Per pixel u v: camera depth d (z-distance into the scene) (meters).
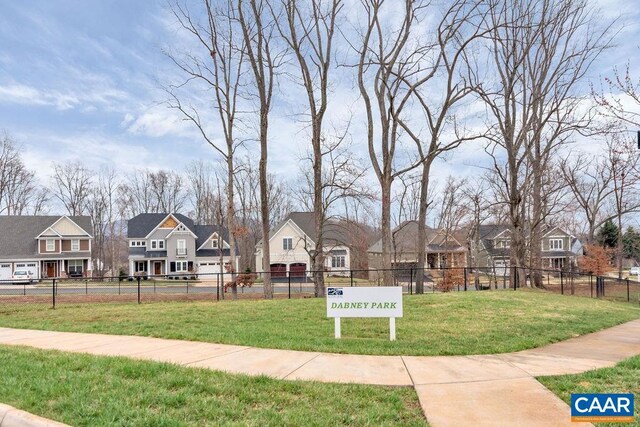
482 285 35.41
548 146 27.64
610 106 34.94
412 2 22.12
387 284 21.48
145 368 6.36
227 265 46.44
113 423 4.50
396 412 4.78
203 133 33.06
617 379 5.92
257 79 22.67
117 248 71.94
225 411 4.78
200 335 9.22
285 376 6.16
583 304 16.33
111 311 14.05
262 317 11.84
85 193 69.69
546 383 5.80
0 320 12.92
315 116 23.73
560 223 49.38
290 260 50.66
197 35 26.52
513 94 25.62
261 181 22.56
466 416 4.69
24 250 50.09
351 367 6.64
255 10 22.00
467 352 7.59
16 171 64.12
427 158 22.94
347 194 38.06
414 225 51.50
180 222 56.22
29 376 6.20
